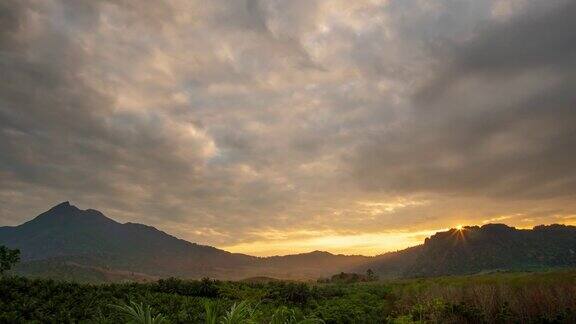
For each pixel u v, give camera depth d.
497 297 21.34
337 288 42.53
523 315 19.27
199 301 22.53
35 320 15.64
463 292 24.39
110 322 15.58
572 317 17.91
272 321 11.27
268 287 31.33
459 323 19.91
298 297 29.56
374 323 22.36
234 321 9.47
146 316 9.17
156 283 31.17
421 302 23.47
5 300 18.16
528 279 30.55
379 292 37.38
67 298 20.00
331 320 22.52
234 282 35.81
